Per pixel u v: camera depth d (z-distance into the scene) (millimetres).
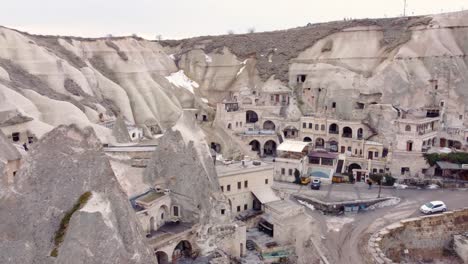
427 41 107875
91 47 128750
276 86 120125
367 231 62344
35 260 33188
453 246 65188
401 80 101375
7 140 48969
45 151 36062
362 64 114250
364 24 122375
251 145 101750
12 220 34406
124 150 60438
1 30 104125
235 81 131375
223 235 52594
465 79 99500
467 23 108312
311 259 53938
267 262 52688
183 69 143500
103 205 35000
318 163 87750
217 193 55438
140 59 132250
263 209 63344
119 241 34375
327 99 106875
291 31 138000
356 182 84250
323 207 70562
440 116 94438
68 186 35469
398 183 81625
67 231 33062
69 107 88562
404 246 62625
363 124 93750
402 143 86375
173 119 115188
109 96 113625
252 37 141250
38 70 102812
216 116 102188
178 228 51469
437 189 79250
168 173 54688
